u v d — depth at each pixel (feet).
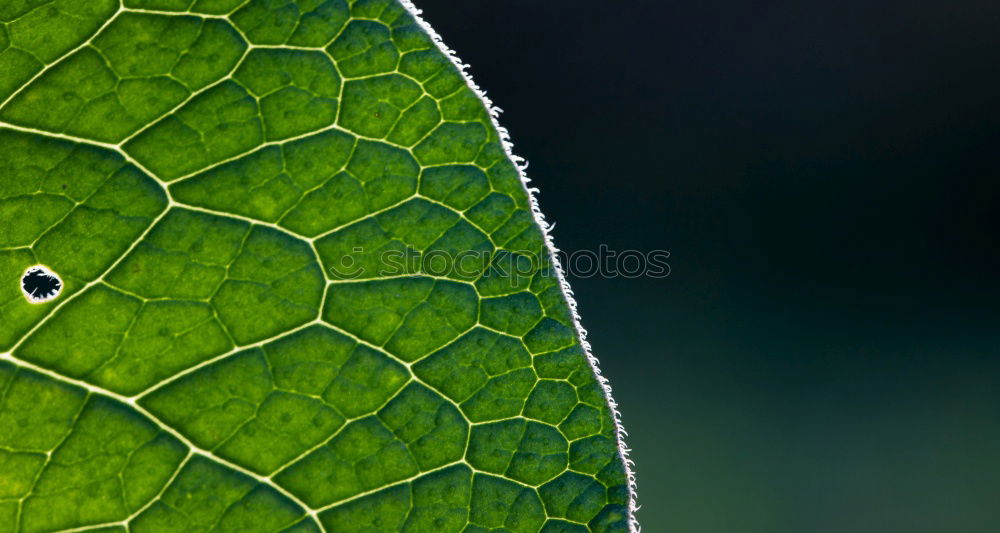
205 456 0.70
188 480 0.70
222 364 0.70
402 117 0.70
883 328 1.52
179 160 0.71
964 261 1.61
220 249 0.71
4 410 0.70
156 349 0.70
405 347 0.71
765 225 1.64
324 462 0.70
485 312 0.70
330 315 0.71
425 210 0.70
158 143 0.71
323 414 0.70
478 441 0.71
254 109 0.71
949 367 1.49
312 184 0.70
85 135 0.70
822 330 1.54
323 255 0.71
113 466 0.70
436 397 0.71
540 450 0.70
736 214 1.64
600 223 1.63
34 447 0.70
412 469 0.70
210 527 0.70
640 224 1.63
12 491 0.70
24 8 0.71
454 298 0.71
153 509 0.70
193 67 0.71
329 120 0.70
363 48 0.70
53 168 0.70
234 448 0.70
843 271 1.60
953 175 1.66
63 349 0.70
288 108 0.71
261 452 0.70
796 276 1.59
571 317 0.70
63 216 0.70
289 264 0.71
